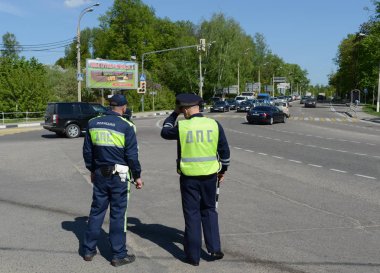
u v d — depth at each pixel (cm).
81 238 570
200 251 487
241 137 2111
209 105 7012
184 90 7312
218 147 490
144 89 4819
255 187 903
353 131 2577
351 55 8344
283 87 12912
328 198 805
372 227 623
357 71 7731
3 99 3891
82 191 862
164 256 505
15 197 808
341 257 502
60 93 4941
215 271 459
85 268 466
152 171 1095
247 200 786
